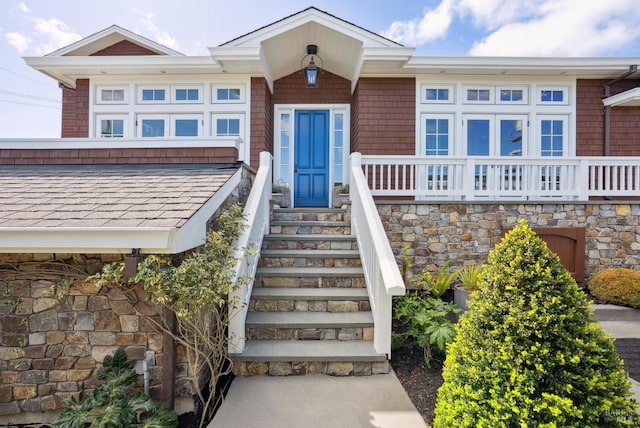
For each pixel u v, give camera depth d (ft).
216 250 8.89
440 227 17.15
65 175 11.59
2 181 10.77
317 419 7.87
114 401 7.44
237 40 20.15
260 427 7.62
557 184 19.88
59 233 7.50
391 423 7.75
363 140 22.52
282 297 11.85
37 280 8.61
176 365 8.59
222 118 22.70
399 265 17.01
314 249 14.94
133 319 8.63
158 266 7.66
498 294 6.40
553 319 5.88
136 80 22.58
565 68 21.30
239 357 9.72
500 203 17.13
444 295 16.29
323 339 10.85
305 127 24.57
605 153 22.45
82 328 8.65
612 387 5.65
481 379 6.03
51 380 8.63
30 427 8.57
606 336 6.07
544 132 22.86
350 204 16.69
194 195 9.62
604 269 16.93
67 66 21.11
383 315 10.02
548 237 17.15
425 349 10.52
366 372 9.87
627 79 22.48
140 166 13.06
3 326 8.59
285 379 9.59
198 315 8.24
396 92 22.65
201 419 8.12
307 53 22.97
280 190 22.17
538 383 5.74
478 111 22.71
